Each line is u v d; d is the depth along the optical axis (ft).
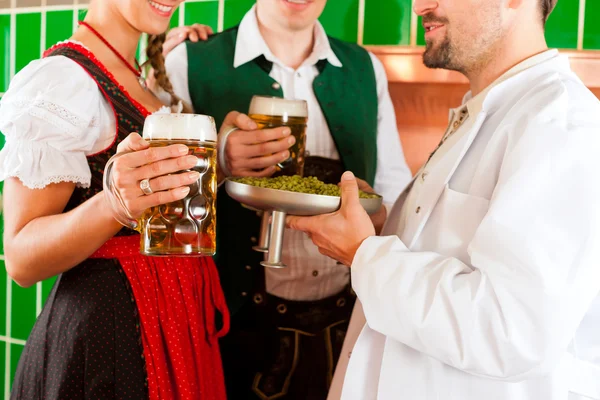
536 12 3.58
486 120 3.52
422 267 3.22
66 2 6.81
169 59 5.70
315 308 5.44
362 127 5.54
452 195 3.40
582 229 2.84
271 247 3.90
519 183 2.94
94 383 3.88
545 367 2.88
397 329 3.19
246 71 5.51
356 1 5.88
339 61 5.57
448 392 3.24
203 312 4.56
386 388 3.41
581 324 3.41
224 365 5.71
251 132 4.29
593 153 2.94
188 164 3.16
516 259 2.87
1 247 7.34
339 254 3.69
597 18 5.09
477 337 2.93
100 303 3.95
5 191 3.89
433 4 3.62
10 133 3.76
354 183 3.66
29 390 4.11
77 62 3.93
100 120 4.00
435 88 5.63
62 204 3.88
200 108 5.60
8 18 7.20
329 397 4.34
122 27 4.43
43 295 7.16
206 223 3.36
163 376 4.09
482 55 3.62
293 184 3.91
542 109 3.10
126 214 3.29
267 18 5.42
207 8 6.39
